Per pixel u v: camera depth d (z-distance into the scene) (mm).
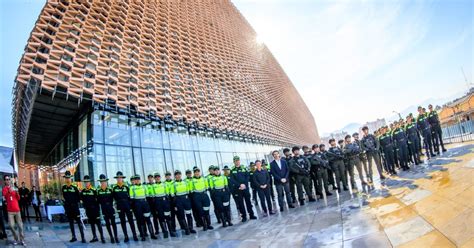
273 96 59188
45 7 14266
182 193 9570
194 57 29891
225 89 34656
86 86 15156
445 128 19375
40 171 30641
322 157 11500
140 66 20125
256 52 58844
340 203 8938
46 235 10219
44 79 13008
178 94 23906
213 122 28734
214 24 40531
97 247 8320
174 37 27688
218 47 38094
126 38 19750
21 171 33469
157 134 20281
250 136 37844
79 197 9367
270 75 63344
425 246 4145
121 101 17203
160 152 19953
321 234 6023
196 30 33438
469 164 7828
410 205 6332
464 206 4949
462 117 18109
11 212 8195
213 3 44094
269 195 10375
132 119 18344
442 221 4789
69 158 18219
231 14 51969
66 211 9266
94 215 9203
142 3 24391
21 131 21906
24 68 12438
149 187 9836
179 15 30906
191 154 23641
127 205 9352
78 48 15258
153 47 23234
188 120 24328
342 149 11688
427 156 12922
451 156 11047
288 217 8820
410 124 12531
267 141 45094
